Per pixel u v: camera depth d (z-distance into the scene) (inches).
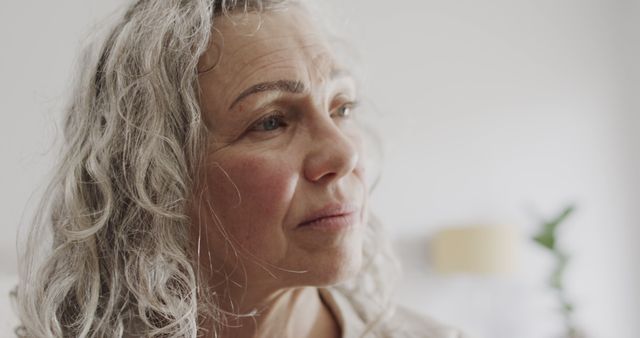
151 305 25.5
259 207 24.0
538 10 112.3
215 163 24.6
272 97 24.1
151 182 25.6
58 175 28.6
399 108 101.5
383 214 100.3
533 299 109.8
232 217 24.6
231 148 24.5
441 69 104.9
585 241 114.0
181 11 26.2
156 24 26.3
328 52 25.4
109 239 27.1
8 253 72.4
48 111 33.4
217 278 25.9
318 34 25.9
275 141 24.4
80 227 27.0
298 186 24.0
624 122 115.1
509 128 109.0
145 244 25.9
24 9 76.5
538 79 111.5
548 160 111.3
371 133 37.8
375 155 37.8
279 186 23.7
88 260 27.0
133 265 26.2
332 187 23.9
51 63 76.7
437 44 104.9
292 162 23.9
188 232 25.8
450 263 98.3
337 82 25.5
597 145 114.5
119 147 26.6
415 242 101.9
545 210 110.4
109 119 26.7
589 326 114.4
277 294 25.8
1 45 75.4
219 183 24.6
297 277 24.5
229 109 24.5
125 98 26.5
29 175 73.4
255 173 23.9
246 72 24.3
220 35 25.0
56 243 28.4
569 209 102.3
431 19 104.7
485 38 108.4
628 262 115.5
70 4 77.3
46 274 27.8
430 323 32.8
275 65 24.1
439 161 104.0
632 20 115.6
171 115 25.7
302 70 24.3
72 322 27.8
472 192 105.7
